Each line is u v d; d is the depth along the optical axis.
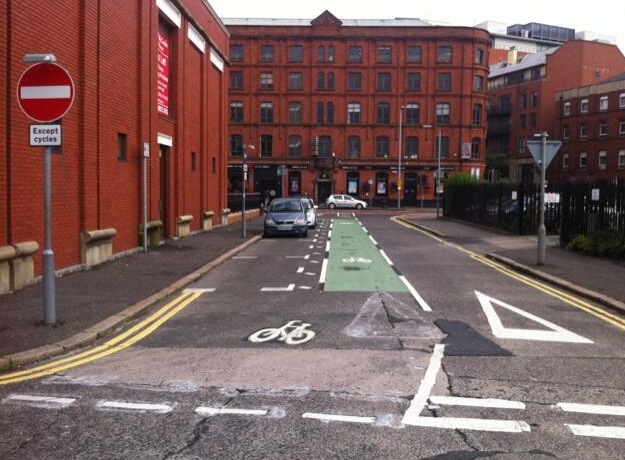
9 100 10.41
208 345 7.73
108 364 6.86
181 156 22.30
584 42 75.88
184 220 22.53
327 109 68.06
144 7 17.27
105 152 14.68
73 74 12.95
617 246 16.56
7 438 4.79
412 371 6.59
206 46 26.73
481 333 8.38
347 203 63.91
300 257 18.05
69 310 9.35
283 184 67.94
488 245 21.83
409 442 4.72
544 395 5.83
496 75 85.44
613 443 4.73
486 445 4.68
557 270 14.45
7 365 6.62
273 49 67.75
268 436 4.84
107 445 4.66
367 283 12.95
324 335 8.24
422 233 28.94
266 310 9.99
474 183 35.19
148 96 17.78
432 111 67.50
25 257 10.92
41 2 11.42
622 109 65.56
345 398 5.71
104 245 14.73
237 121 68.00
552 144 15.41
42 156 11.58
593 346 7.74
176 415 5.28
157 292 11.17
